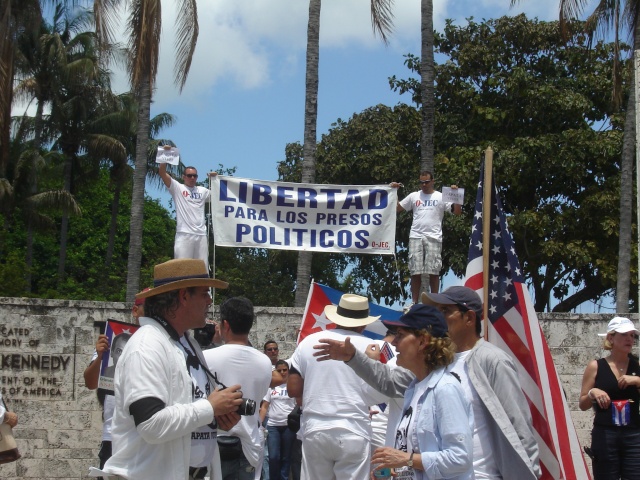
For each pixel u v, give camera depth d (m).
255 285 36.06
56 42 41.69
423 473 4.71
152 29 17.30
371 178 27.91
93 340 13.77
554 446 6.35
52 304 13.70
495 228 7.05
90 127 45.72
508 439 4.93
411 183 26.69
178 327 4.82
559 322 14.63
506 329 6.83
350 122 28.45
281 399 11.77
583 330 14.64
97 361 8.09
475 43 28.08
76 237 52.47
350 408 7.45
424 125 18.33
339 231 13.66
